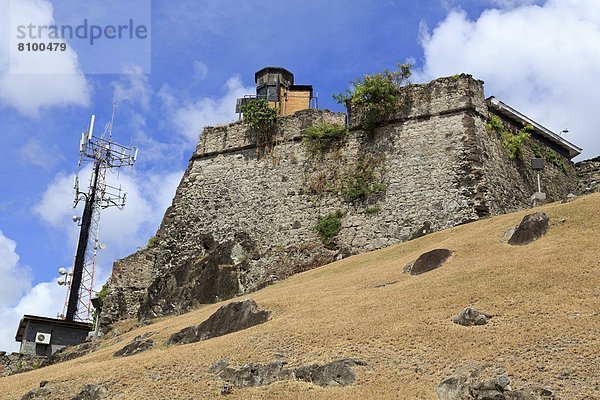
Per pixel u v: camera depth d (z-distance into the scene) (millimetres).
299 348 22531
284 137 43406
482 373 18453
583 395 16672
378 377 19766
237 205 42812
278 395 20016
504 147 40219
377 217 38594
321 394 19547
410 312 23562
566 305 21422
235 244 41188
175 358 23922
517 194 39219
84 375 24094
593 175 45156
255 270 39750
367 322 23453
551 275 23766
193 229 43281
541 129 43281
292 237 40250
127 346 29469
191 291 39906
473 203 36500
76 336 42531
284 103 48625
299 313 26438
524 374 17984
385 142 40250
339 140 41656
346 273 32875
